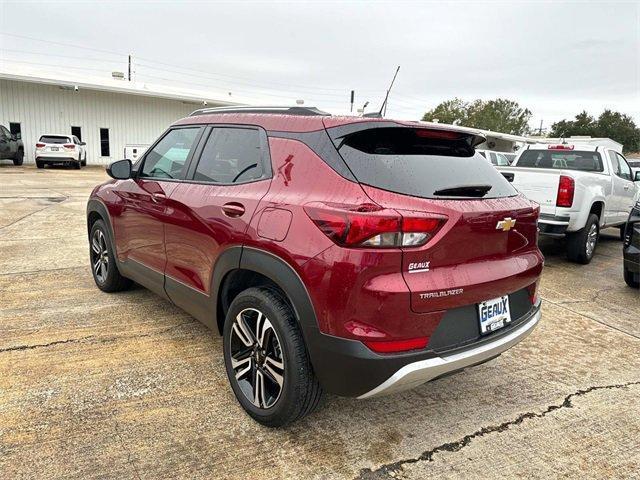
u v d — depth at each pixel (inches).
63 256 237.8
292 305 93.3
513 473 94.6
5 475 86.2
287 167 102.3
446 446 101.9
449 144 111.7
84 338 143.8
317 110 108.3
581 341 163.3
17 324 151.9
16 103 892.0
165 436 99.7
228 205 109.4
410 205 87.3
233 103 1104.8
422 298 86.4
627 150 2721.5
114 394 114.3
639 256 213.0
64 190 514.9
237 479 88.7
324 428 105.9
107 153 989.8
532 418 114.4
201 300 122.1
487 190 104.1
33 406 107.6
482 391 126.3
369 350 85.1
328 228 87.4
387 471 93.2
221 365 130.9
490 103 2805.1
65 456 92.0
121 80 1068.5
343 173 93.0
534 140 1336.1
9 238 274.5
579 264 280.8
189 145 135.5
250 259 100.9
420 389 125.9
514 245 107.5
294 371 94.4
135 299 178.4
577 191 251.6
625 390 130.0
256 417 104.9
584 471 96.3
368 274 83.9
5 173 689.6
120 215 161.3
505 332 103.7
